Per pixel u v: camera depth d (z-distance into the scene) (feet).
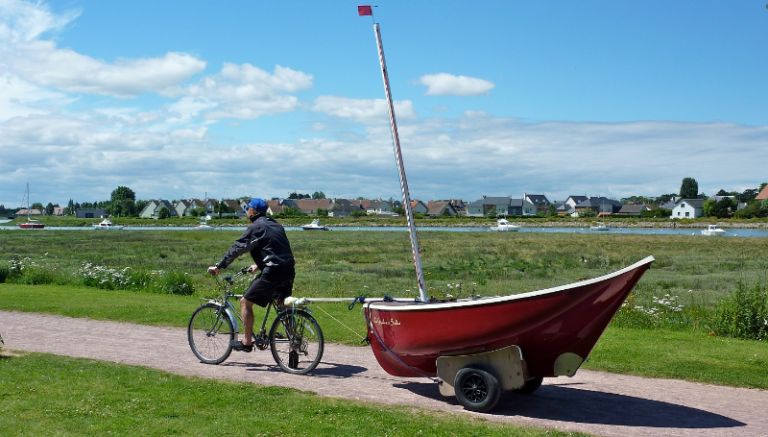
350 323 33.65
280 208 525.75
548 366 18.04
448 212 521.24
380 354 20.72
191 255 125.18
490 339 17.88
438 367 18.97
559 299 16.90
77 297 42.93
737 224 345.31
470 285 65.77
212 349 24.14
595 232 280.72
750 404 19.22
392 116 22.24
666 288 68.44
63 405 17.30
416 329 19.02
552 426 16.72
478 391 18.19
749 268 95.09
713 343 28.96
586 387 21.36
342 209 542.98
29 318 34.60
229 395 18.72
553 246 161.79
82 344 27.25
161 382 20.15
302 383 21.13
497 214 467.93
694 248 151.43
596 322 17.19
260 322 30.04
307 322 22.77
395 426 16.06
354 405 17.97
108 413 16.66
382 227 374.84
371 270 91.50
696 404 19.19
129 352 25.67
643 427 16.76
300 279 76.43
